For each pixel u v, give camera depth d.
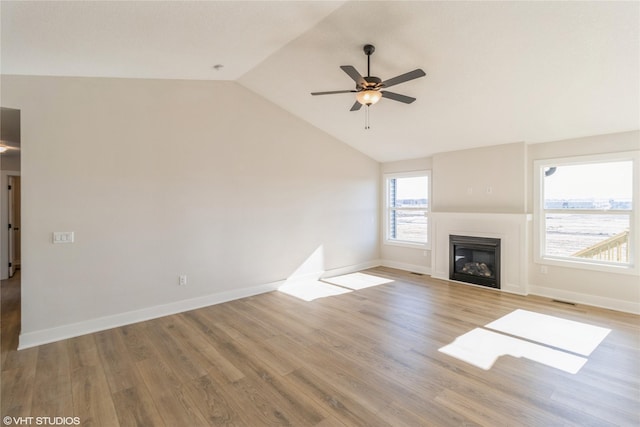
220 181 4.34
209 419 2.05
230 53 3.34
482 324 3.56
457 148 5.37
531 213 4.74
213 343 3.13
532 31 2.72
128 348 3.04
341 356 2.86
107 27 2.33
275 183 4.95
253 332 3.39
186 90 4.04
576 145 4.35
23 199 3.07
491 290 4.91
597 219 4.25
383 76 3.74
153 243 3.81
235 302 4.38
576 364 2.68
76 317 3.34
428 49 3.18
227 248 4.43
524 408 2.12
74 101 3.31
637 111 3.54
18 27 2.14
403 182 6.53
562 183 4.54
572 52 2.86
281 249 5.05
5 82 2.99
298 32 3.09
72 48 2.60
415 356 2.85
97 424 2.01
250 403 2.21
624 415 2.04
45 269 3.18
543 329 3.42
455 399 2.23
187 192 4.06
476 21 2.73
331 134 5.71
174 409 2.15
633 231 3.95
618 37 2.61
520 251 4.69
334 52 3.44
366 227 6.49
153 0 2.04
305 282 5.39
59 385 2.43
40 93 3.14
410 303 4.31
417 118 4.63
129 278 3.66
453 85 3.70
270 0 2.35
